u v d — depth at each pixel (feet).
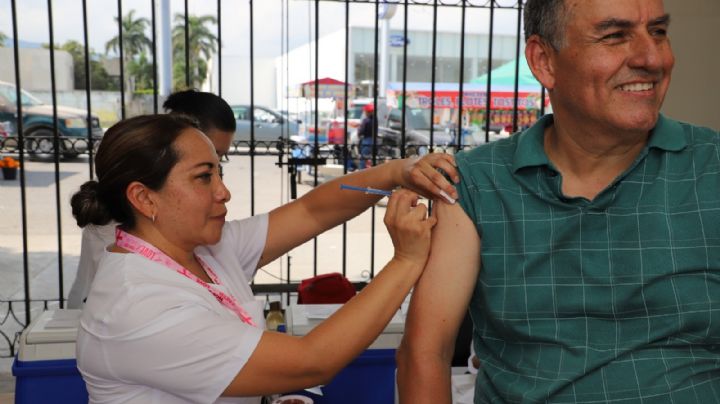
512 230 4.05
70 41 102.22
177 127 4.88
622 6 3.58
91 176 12.76
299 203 6.22
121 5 12.71
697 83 13.12
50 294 17.99
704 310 3.76
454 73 84.07
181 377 4.36
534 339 4.00
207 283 5.05
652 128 3.92
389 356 7.63
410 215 4.40
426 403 4.19
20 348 6.98
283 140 14.88
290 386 4.47
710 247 3.76
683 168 3.84
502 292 4.08
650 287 3.81
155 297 4.42
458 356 9.17
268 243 6.05
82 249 7.48
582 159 3.97
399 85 47.06
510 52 85.10
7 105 38.47
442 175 4.30
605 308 3.87
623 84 3.63
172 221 4.84
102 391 4.58
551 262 3.96
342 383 7.64
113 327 4.36
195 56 107.55
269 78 68.54
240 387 4.42
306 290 9.29
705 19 13.07
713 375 3.84
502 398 4.18
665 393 3.76
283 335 4.51
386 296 4.49
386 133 34.71
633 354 3.83
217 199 4.97
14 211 30.40
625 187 3.84
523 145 4.04
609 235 3.86
